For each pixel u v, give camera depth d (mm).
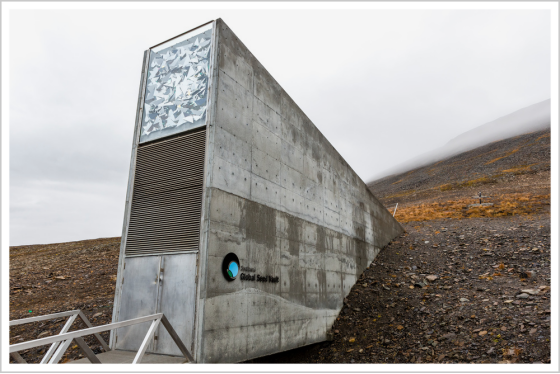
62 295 12320
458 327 8008
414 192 69500
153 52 7715
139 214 6715
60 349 3855
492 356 6625
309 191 9688
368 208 14406
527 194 32188
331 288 10102
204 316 5367
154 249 6277
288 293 7918
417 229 19562
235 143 6770
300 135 9578
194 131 6539
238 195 6648
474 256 12586
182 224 6074
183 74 7027
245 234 6691
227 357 5750
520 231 14547
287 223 8312
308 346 8562
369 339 8711
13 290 13039
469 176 69000
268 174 7801
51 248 25781
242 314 6281
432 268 12258
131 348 5988
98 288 12898
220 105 6469
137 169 7059
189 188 6184
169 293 5844
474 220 20000
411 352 7531
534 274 10031
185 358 5191
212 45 6730
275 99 8500
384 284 11547
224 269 5941
